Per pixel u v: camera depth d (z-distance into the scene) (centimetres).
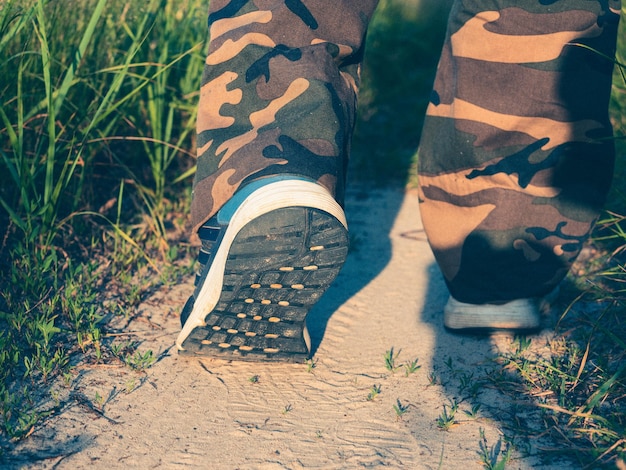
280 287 85
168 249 118
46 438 84
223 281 84
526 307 99
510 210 95
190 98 132
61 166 116
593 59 92
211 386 92
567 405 88
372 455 83
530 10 91
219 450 84
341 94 88
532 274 97
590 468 80
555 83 92
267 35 87
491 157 95
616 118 131
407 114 172
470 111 94
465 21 93
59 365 93
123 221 123
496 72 92
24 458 81
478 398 90
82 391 90
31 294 103
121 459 82
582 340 98
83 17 123
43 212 107
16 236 111
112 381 92
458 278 99
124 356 96
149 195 124
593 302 106
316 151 85
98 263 113
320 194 82
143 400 90
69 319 100
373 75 181
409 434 86
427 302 110
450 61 95
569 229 96
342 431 86
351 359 98
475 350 99
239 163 85
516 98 93
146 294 108
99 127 122
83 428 85
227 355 91
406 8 207
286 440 85
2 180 113
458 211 97
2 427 84
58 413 87
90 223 120
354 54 90
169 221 127
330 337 102
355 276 117
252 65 87
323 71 87
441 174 97
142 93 128
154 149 130
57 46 118
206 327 88
